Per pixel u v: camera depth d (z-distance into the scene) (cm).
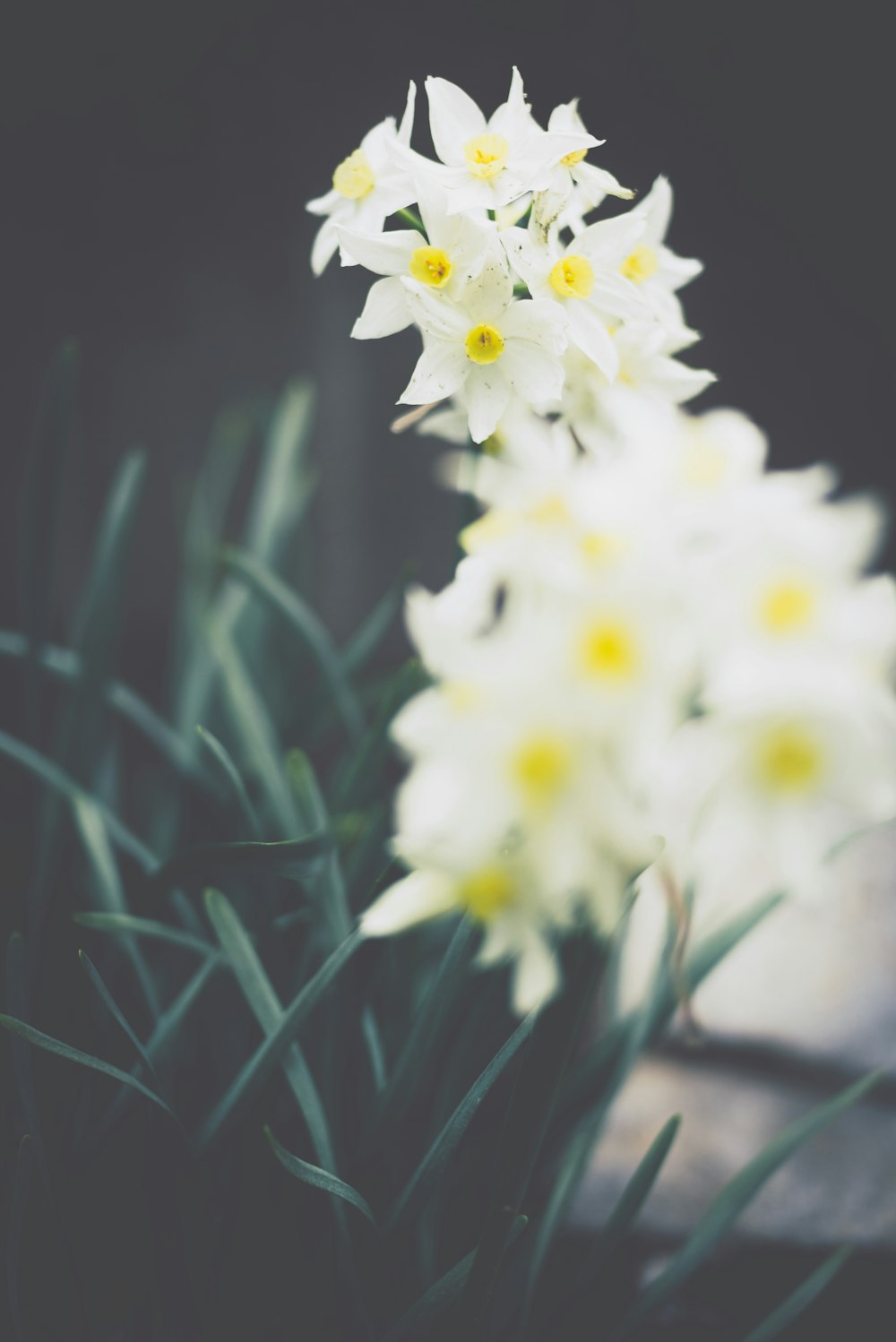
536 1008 38
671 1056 58
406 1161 47
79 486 100
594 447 38
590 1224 52
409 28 93
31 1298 44
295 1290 43
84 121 94
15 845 69
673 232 99
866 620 29
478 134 37
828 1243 51
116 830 51
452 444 100
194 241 97
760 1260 51
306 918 47
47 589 52
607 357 37
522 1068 36
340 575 102
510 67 94
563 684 29
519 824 29
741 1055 57
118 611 54
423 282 37
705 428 30
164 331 98
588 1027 57
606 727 29
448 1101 44
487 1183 46
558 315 36
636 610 29
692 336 40
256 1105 41
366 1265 40
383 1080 44
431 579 102
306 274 98
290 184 96
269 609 58
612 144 96
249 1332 42
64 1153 44
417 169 37
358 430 100
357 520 101
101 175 95
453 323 36
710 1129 55
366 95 95
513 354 37
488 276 37
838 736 29
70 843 53
